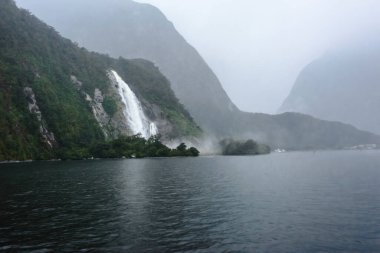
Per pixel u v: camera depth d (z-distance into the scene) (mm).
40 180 59594
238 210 34406
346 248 23016
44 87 157500
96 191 46844
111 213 32875
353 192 46750
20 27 186875
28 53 173750
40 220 30141
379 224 28906
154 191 47188
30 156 127688
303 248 23016
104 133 178875
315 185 54469
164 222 29469
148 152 166000
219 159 149375
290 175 72375
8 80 139750
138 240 24516
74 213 32906
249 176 69625
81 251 22422
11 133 124438
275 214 32625
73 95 180750
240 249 22781
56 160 129750
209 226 28234
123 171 78812
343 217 31406
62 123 151125
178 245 23484
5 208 35125
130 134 197750
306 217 31484
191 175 71000
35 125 137625
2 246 23359
